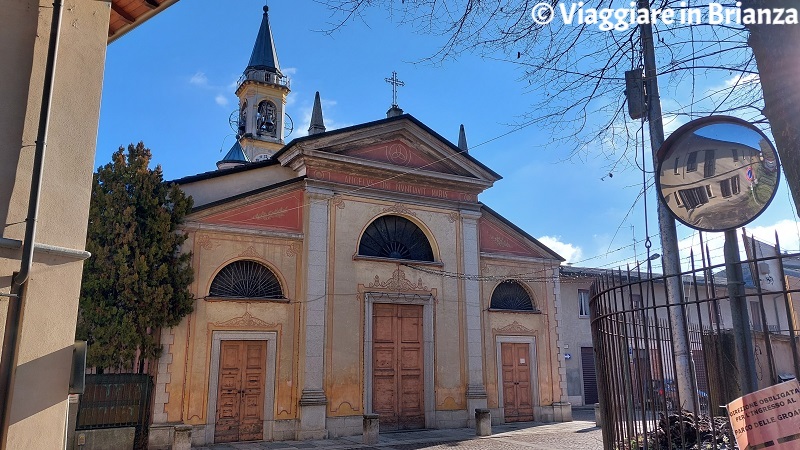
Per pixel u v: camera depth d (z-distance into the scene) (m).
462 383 18.97
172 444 14.13
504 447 14.88
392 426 17.53
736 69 5.46
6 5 5.86
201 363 15.40
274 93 42.34
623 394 5.61
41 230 5.66
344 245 18.02
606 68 6.42
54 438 5.42
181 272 15.29
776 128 3.71
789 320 3.91
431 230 19.73
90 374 13.62
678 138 4.63
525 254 21.52
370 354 17.62
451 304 19.44
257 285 16.88
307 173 18.03
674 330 7.12
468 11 5.89
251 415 15.82
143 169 15.33
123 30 7.64
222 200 16.55
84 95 6.30
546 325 21.23
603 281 6.18
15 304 5.35
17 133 5.67
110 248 14.55
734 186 4.29
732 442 5.12
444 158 20.36
